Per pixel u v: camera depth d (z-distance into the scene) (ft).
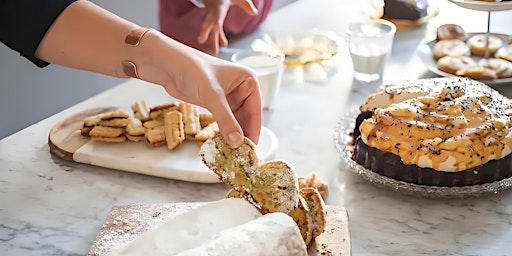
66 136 3.95
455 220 3.31
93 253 3.09
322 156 3.80
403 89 3.67
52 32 3.39
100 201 3.53
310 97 4.41
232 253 2.68
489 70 4.38
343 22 5.48
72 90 6.91
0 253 3.22
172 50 3.14
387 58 4.60
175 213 3.29
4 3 3.43
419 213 3.36
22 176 3.72
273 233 2.74
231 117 2.96
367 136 3.51
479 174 3.36
